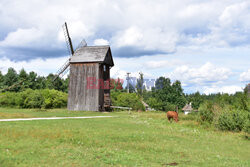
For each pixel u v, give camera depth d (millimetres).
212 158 10953
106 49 45812
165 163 9711
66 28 52688
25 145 11328
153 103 72125
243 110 22250
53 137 13523
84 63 44375
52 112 36469
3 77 69750
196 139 16312
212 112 24609
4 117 24250
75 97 43781
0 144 11250
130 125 22109
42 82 80000
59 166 8625
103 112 41688
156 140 14641
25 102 48000
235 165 9875
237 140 16844
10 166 8305
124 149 11867
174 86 75562
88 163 9117
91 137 14266
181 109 75500
